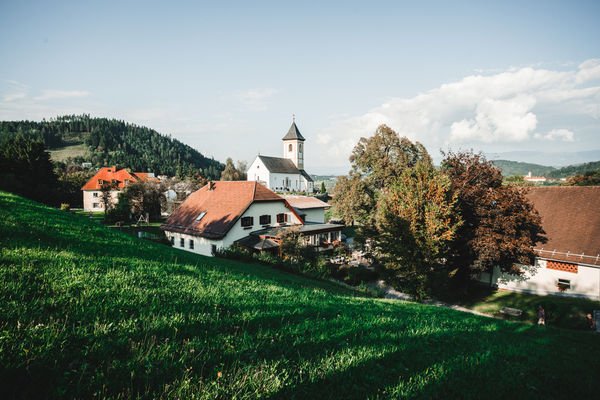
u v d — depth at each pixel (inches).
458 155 954.7
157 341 160.1
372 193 1936.5
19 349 126.2
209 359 151.9
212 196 1533.0
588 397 182.2
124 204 2086.6
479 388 169.6
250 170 3927.2
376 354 191.9
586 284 828.0
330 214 2874.0
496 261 868.6
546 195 1031.0
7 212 483.8
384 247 875.4
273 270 879.7
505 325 400.8
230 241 1266.0
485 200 830.5
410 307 463.8
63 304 183.0
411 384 161.2
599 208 910.4
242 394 129.6
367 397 141.7
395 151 1914.4
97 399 111.0
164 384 125.0
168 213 2630.4
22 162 2119.8
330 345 198.5
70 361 130.0
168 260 457.4
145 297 222.5
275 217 1462.8
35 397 107.0
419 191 794.2
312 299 358.3
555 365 234.4
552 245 887.1
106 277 255.6
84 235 460.4
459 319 398.0
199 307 227.8
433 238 741.9
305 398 135.9
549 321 728.3
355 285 973.2
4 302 166.6
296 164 4281.5
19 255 269.9
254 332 201.3
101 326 161.9
